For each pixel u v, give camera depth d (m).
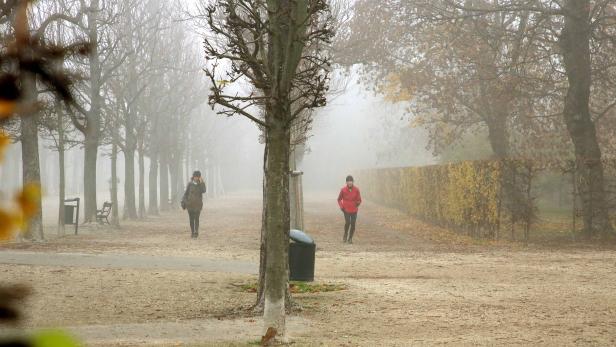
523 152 43.56
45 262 21.42
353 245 29.83
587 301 15.70
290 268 18.44
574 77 33.50
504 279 19.31
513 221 31.30
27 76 1.21
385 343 11.34
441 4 37.69
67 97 1.30
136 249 26.59
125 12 38.94
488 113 41.19
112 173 39.38
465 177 35.16
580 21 32.84
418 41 40.94
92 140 36.16
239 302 15.54
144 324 12.80
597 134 42.62
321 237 33.69
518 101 38.88
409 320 13.52
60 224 32.22
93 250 25.70
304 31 12.61
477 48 38.34
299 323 13.23
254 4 12.80
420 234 35.69
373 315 14.05
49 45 1.27
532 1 33.69
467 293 16.81
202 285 17.72
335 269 21.44
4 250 24.88
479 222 33.41
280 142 11.85
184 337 11.71
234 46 12.38
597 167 31.56
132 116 46.12
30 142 26.83
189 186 33.00
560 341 11.62
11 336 1.11
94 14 33.59
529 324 13.14
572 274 20.33
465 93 41.56
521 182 31.42
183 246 28.38
